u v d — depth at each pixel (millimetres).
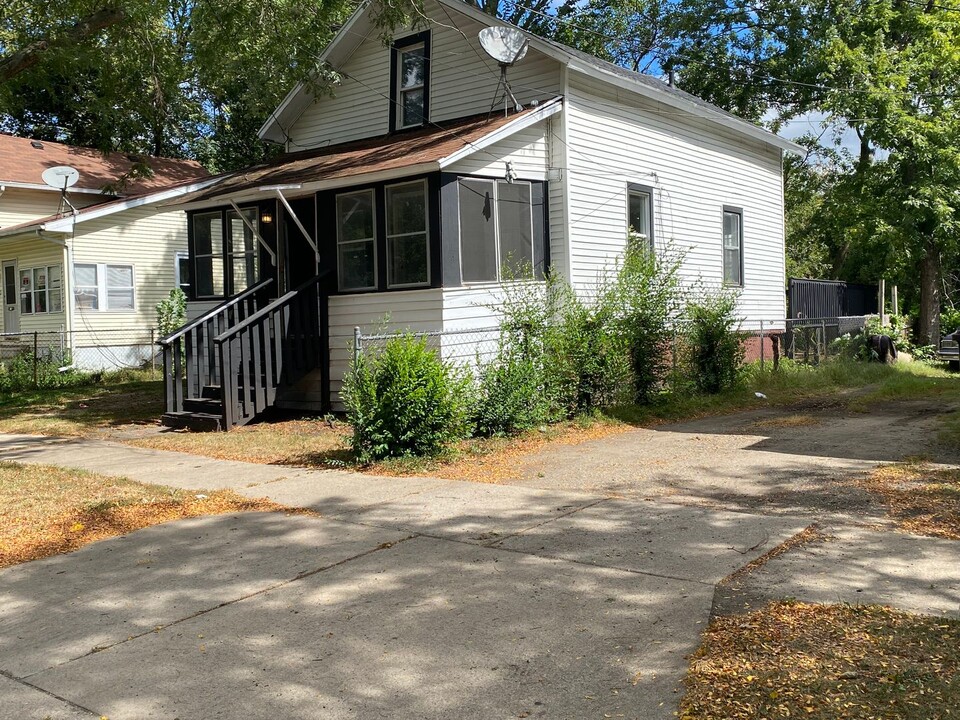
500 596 4840
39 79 12617
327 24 13789
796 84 25594
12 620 4828
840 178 27906
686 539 5750
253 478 8500
